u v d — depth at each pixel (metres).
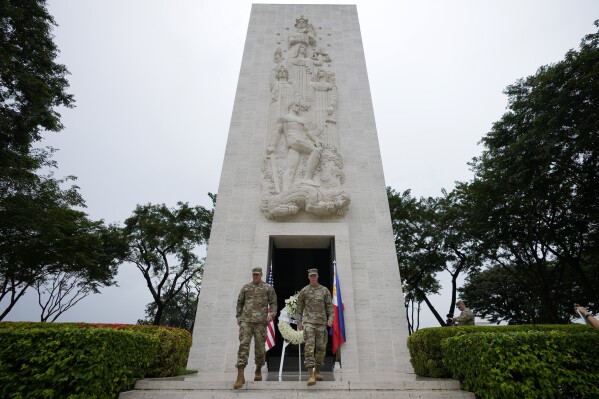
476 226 18.42
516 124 15.48
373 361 9.95
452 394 5.92
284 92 13.95
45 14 13.23
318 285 7.06
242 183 12.66
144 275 25.12
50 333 5.26
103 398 5.16
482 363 5.44
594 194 14.85
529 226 17.45
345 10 17.39
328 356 11.55
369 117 14.10
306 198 11.74
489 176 17.20
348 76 15.16
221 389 6.26
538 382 5.16
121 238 23.91
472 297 31.77
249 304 6.81
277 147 12.98
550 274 20.33
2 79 12.36
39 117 13.35
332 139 13.16
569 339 5.46
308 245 12.32
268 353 10.59
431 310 24.38
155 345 7.23
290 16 17.02
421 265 23.19
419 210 23.77
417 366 8.23
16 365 5.07
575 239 17.55
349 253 11.23
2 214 15.30
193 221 25.41
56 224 17.23
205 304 10.73
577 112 12.91
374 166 13.04
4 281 18.73
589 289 17.50
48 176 18.64
